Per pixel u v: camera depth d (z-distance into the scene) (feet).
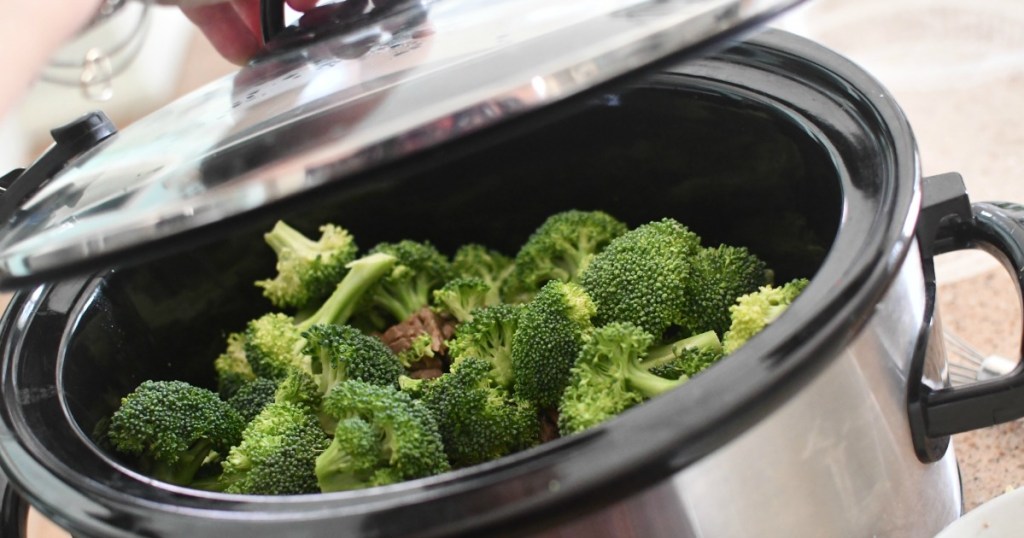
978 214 1.96
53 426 1.94
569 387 2.00
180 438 2.11
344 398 2.01
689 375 2.02
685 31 1.72
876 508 1.90
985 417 1.87
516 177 2.39
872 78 1.99
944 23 3.41
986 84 3.06
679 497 1.73
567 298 2.10
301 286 2.38
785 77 2.08
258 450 2.04
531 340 2.09
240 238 2.37
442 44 1.86
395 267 2.37
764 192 2.20
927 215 1.94
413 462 1.94
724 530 1.78
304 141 1.77
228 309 2.41
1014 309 2.47
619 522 1.73
